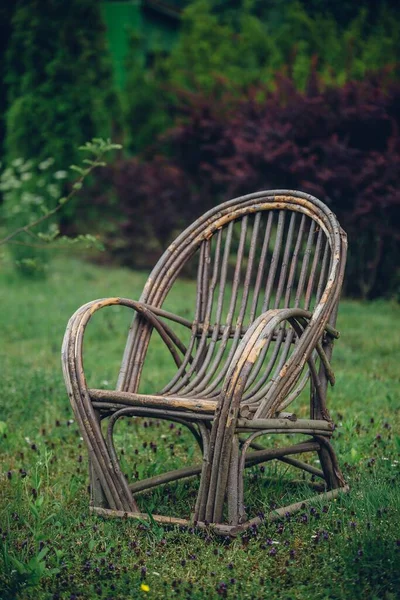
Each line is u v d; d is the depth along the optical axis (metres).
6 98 18.48
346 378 6.34
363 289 10.77
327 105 11.10
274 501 3.82
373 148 11.07
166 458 4.51
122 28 21.30
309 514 3.50
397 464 4.20
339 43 15.60
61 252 14.79
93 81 14.51
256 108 11.80
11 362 7.04
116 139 14.80
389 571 2.94
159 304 4.05
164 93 16.78
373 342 7.73
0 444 4.78
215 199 12.53
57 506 3.72
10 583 2.94
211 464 3.29
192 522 3.35
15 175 14.11
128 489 3.54
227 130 11.99
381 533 3.23
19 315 9.35
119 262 14.30
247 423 3.23
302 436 4.95
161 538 3.33
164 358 7.30
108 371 6.67
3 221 15.14
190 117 12.59
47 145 14.08
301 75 13.55
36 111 14.11
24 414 5.44
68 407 5.62
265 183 10.92
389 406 5.58
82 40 14.27
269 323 3.26
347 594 2.85
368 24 16.88
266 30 23.08
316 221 3.86
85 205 14.77
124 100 16.47
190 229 4.20
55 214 14.27
